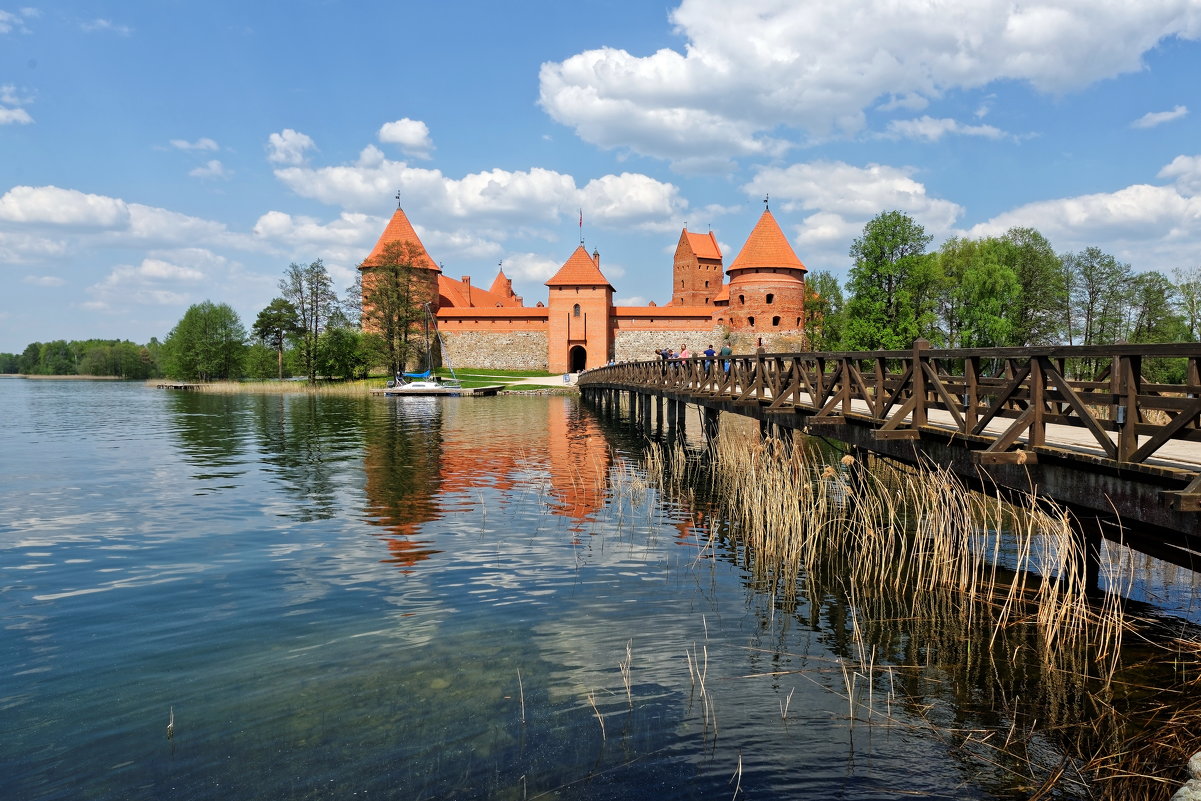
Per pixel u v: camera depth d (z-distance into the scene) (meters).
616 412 34.44
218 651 6.20
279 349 67.69
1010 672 5.84
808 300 68.81
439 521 11.20
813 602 7.57
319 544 9.80
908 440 8.27
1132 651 6.23
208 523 11.06
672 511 12.03
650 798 4.14
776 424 12.75
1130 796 4.12
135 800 4.10
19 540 10.03
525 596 7.67
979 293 45.00
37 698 5.35
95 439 22.61
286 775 4.34
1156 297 47.75
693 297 91.56
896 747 4.73
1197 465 4.92
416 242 70.62
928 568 8.75
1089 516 6.84
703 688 5.51
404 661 5.99
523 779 4.31
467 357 71.94
